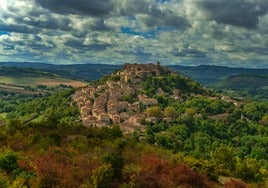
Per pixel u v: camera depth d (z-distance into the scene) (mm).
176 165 50094
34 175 41688
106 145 66812
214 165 63812
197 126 195750
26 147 60656
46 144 61094
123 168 45844
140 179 42000
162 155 65000
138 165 51000
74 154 55156
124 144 68188
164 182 43438
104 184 39500
